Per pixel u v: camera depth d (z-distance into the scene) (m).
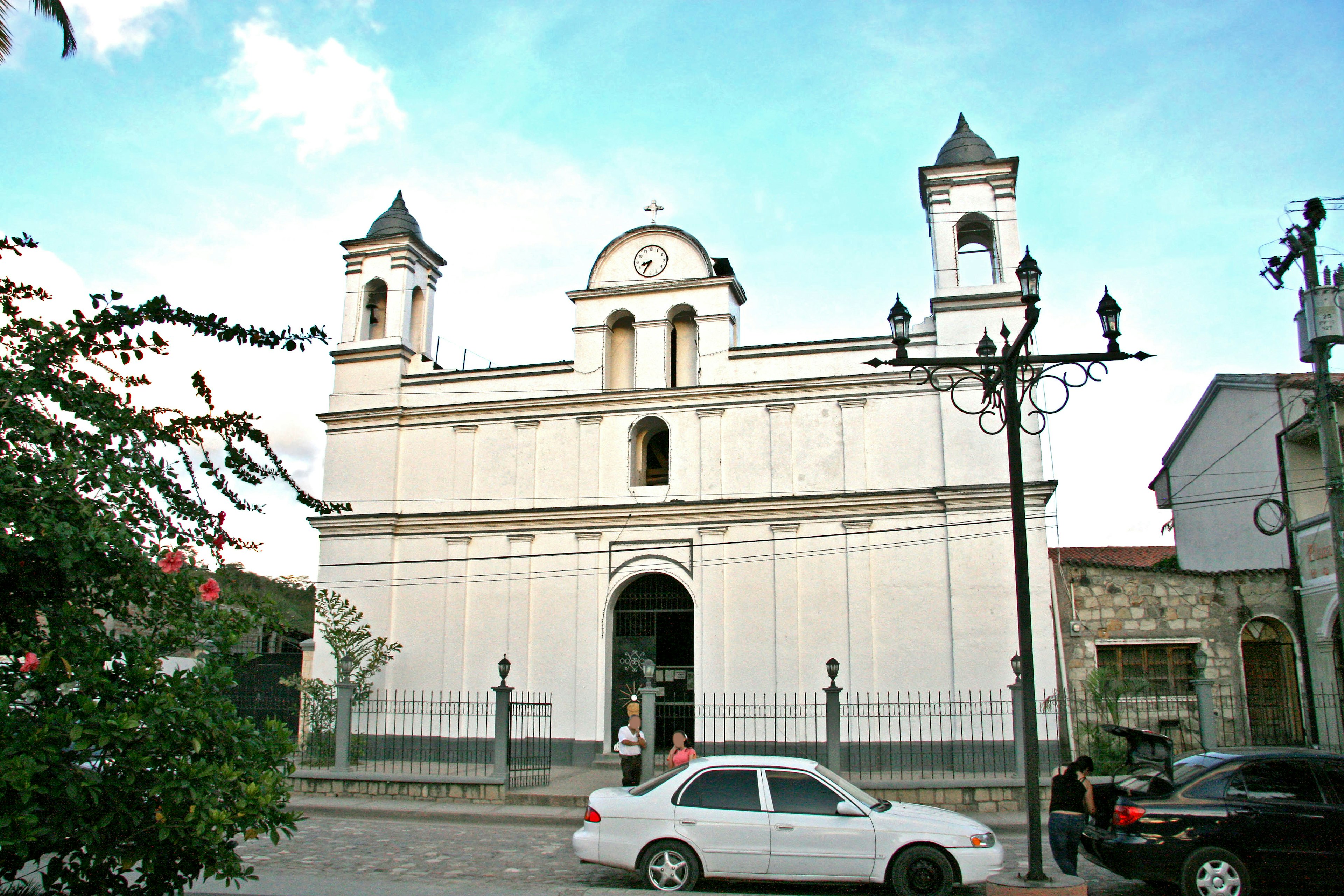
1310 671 22.02
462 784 18.72
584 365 25.30
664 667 23.66
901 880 10.66
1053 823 10.85
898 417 23.09
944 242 23.61
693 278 24.91
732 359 24.36
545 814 17.16
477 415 25.70
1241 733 22.09
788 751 21.86
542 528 24.48
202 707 5.82
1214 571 26.81
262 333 7.02
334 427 26.59
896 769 21.23
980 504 21.94
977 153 23.91
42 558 5.60
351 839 14.84
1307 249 14.75
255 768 6.09
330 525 25.72
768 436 23.70
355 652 23.91
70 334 6.56
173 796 5.45
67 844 5.58
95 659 5.64
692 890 10.89
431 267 28.27
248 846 13.98
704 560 23.31
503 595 24.39
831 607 22.39
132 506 6.23
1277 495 24.41
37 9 13.02
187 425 6.90
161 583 6.13
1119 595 23.02
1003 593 21.44
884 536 22.50
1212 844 10.25
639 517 23.88
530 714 23.48
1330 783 10.55
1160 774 11.14
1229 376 26.34
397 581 25.09
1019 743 18.86
